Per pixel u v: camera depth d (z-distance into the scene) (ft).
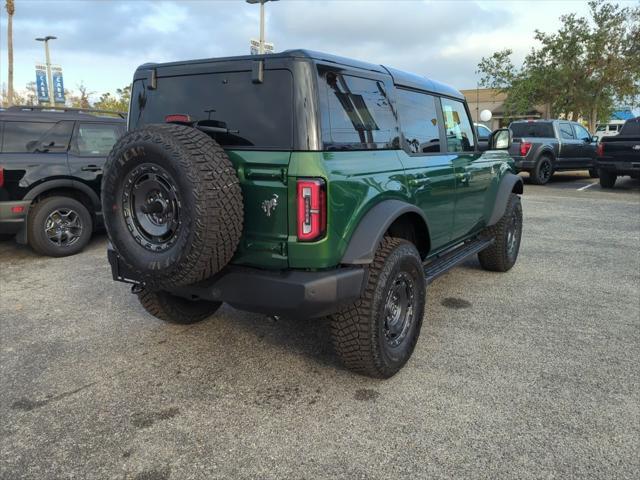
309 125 9.30
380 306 10.37
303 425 9.50
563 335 13.56
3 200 20.31
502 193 18.12
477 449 8.74
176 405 10.22
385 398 10.41
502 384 10.94
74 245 22.53
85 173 22.43
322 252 9.30
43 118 21.59
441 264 14.53
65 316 15.14
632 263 20.84
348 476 8.12
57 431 9.36
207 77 10.52
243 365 11.93
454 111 15.51
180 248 9.07
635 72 85.76
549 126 48.75
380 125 11.39
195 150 9.00
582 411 9.87
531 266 20.47
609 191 43.73
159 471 8.27
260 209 9.50
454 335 13.56
